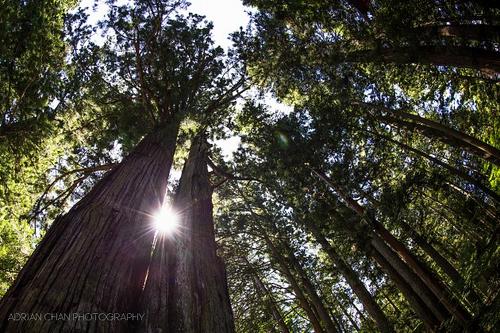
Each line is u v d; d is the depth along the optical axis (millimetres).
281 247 12398
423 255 11938
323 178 8281
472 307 6707
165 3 9734
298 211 8773
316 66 8742
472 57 6207
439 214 10445
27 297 2066
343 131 8844
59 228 2953
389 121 9594
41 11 6285
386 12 6594
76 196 10789
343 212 7746
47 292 2131
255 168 9406
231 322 2799
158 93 8781
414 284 7605
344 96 8781
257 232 13328
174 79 8805
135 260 3039
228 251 12688
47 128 6648
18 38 5941
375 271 9500
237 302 13594
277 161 8430
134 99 9789
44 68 6555
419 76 9281
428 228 10430
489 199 9172
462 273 8219
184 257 3250
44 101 6324
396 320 11844
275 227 12398
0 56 5816
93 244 2777
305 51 8711
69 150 10242
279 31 9320
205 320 2576
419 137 10508
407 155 10391
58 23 7145
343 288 14430
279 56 9398
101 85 9656
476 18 6027
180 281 2889
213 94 10297
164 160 5391
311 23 8336
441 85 9289
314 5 7984
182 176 6141
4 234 8016
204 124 9414
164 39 9750
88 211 3207
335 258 9516
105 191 3711
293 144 8492
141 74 8914
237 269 12492
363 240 7680
